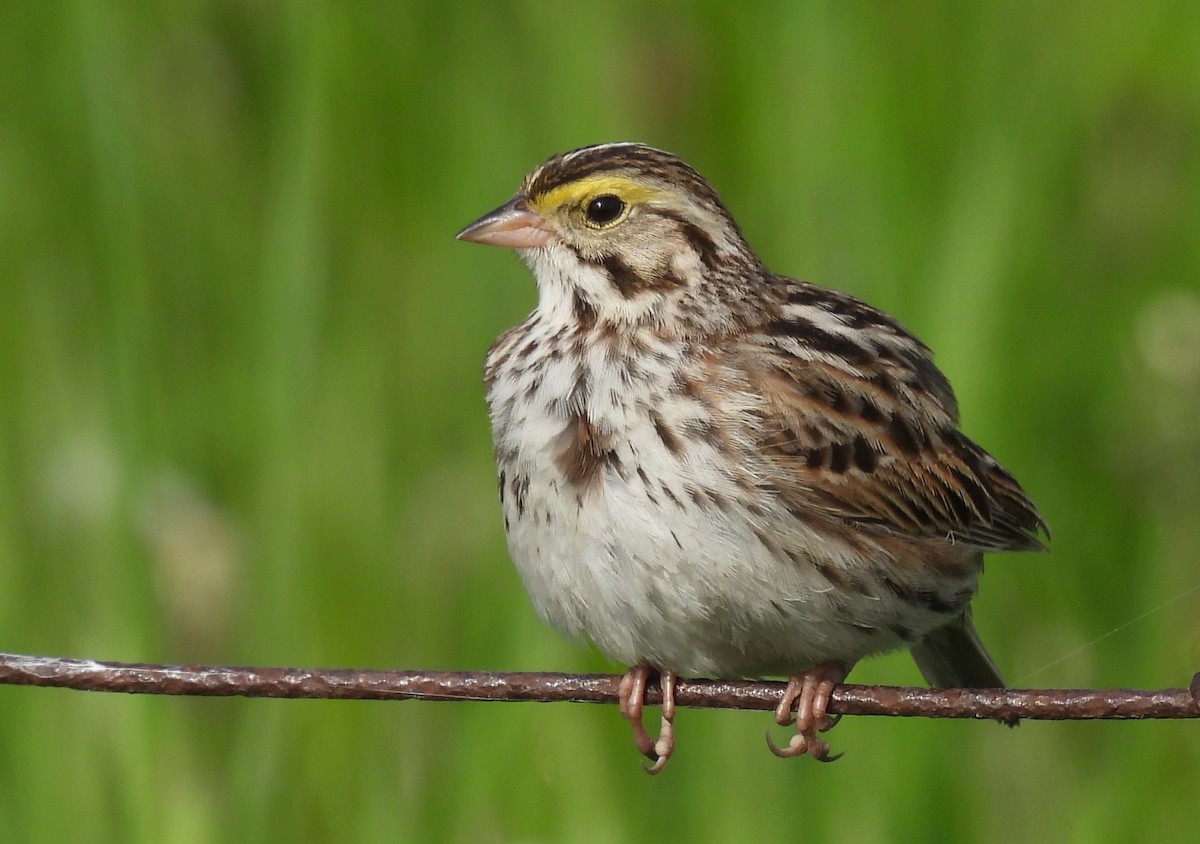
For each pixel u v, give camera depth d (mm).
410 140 13609
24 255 13656
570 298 10320
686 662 9828
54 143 13695
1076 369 13531
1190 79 14344
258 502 12648
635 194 10273
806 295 10703
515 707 11758
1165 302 13805
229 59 14156
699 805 11750
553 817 11656
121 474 12602
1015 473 12781
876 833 11727
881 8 13742
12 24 13805
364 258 13398
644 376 9820
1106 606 13188
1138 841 12016
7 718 11883
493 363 10430
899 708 8539
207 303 13789
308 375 12758
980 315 12711
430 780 11891
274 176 13398
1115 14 14234
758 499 9625
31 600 12477
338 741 11875
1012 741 12398
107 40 13211
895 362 10477
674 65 13727
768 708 9125
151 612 12469
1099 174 14195
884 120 13406
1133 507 13352
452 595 12688
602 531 9562
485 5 13867
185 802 11789
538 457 9734
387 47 13578
